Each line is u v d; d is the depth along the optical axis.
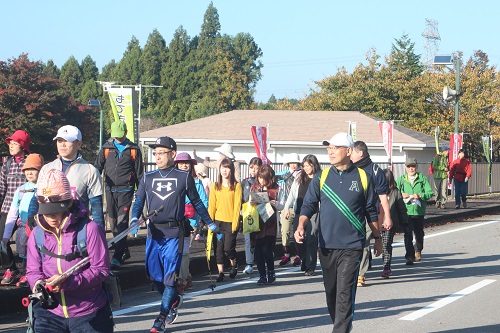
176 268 7.91
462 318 9.01
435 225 21.84
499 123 57.47
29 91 53.44
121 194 11.15
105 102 97.88
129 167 11.14
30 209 8.09
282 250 14.89
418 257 14.07
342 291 7.13
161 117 96.06
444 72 58.47
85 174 7.98
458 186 25.44
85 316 5.04
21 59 55.62
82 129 60.06
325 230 7.26
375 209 7.36
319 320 8.84
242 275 12.51
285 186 13.68
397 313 9.31
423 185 13.66
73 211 5.02
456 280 11.93
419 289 11.10
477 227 21.14
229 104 89.81
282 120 44.44
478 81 55.88
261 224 11.27
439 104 57.31
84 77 107.88
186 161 10.64
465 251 15.59
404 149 39.03
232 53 94.38
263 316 9.07
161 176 8.04
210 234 11.12
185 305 9.76
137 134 17.84
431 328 8.45
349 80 58.41
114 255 11.12
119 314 9.10
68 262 4.96
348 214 7.21
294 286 11.31
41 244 5.01
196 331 8.23
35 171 8.87
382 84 56.19
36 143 52.88
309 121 44.16
